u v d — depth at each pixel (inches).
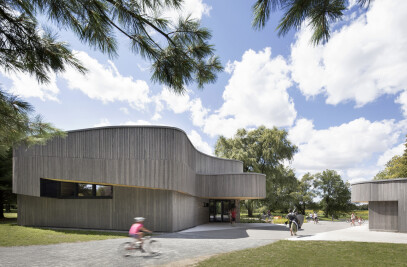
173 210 538.6
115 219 554.3
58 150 551.2
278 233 535.5
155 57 127.9
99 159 537.0
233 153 1156.5
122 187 559.8
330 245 352.8
